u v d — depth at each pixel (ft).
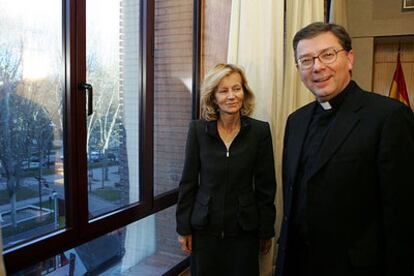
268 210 5.40
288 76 7.00
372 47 12.04
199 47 7.41
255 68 6.35
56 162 4.45
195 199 5.43
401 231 3.62
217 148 5.23
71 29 4.42
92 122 5.07
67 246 4.50
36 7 4.13
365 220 3.88
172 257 7.09
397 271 3.67
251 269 5.27
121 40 5.49
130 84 5.71
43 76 4.24
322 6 7.82
